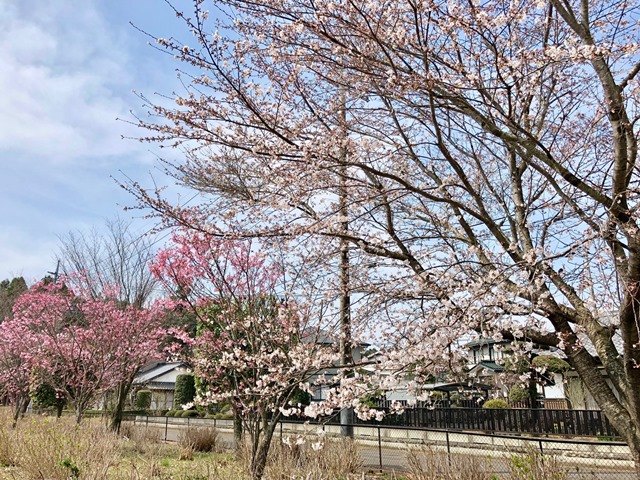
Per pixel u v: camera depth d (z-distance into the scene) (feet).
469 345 13.97
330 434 29.12
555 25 15.70
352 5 11.95
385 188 15.10
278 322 20.15
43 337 41.42
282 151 14.58
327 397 11.96
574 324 14.57
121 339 37.99
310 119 15.83
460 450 31.89
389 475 24.79
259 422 18.97
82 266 41.45
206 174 18.07
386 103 15.70
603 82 11.82
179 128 15.08
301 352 16.70
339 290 18.66
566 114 16.10
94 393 37.99
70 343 39.19
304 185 15.10
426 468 20.61
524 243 15.66
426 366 12.37
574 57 11.39
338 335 18.52
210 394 20.77
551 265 13.14
